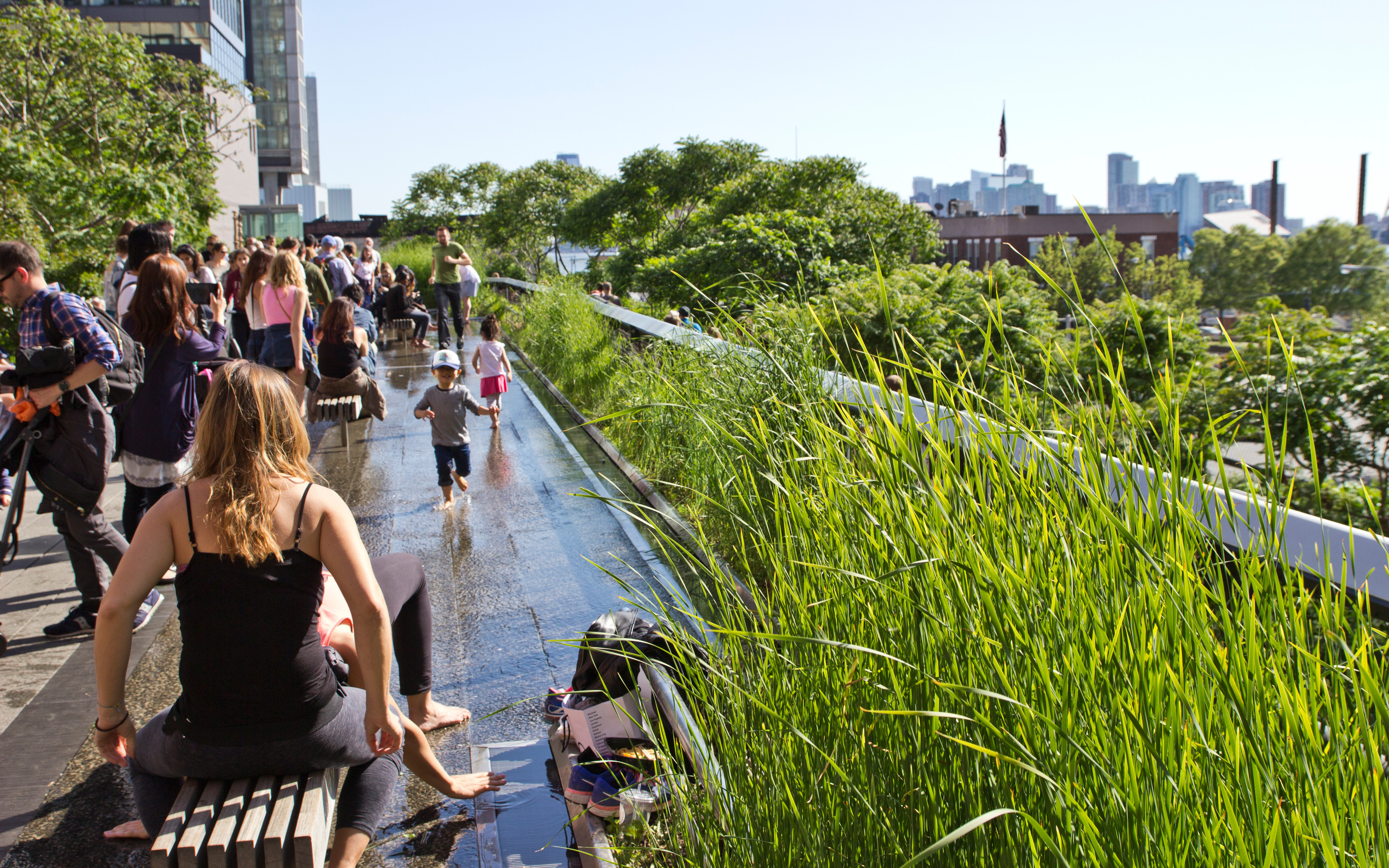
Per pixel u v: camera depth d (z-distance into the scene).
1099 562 1.72
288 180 94.88
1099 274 52.19
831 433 2.74
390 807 3.19
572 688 3.26
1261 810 1.35
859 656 2.10
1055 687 1.63
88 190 15.73
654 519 6.03
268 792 2.39
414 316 16.47
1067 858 1.51
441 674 4.13
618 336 11.30
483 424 9.62
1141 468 1.99
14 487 4.20
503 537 5.98
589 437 8.91
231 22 70.38
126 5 60.88
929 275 11.35
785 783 2.17
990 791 1.74
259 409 2.37
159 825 2.48
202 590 2.33
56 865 2.92
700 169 38.34
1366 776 1.34
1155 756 1.42
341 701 2.53
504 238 46.62
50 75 18.81
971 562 1.81
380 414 8.43
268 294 7.81
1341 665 1.52
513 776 3.34
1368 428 6.56
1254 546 1.66
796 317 5.27
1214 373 5.64
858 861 1.94
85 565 4.55
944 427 2.49
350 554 2.41
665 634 3.07
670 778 2.58
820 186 30.86
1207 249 78.00
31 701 3.93
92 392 4.34
